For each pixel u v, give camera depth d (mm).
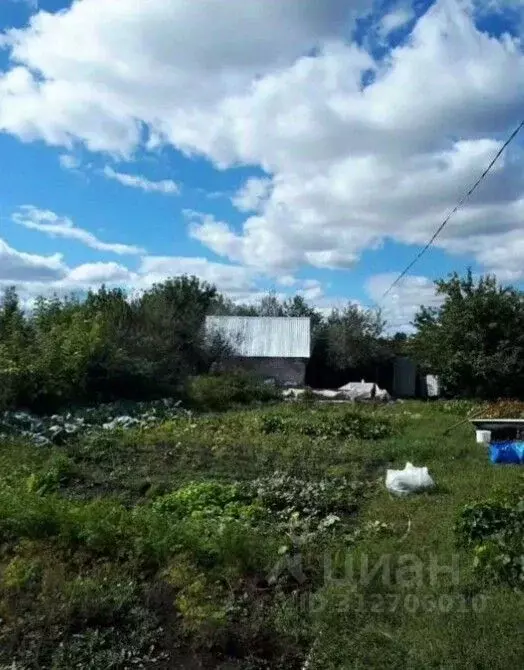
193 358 38438
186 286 48625
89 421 20438
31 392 21297
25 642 5625
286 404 28156
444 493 10430
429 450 14859
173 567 6680
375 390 34844
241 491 10531
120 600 6148
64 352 23609
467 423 20047
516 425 16953
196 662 5445
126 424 19562
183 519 8672
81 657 5445
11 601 6148
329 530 8664
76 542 7340
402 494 10508
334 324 48188
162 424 19672
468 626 5316
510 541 6727
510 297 35000
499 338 34875
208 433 17609
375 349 47531
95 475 11703
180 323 37906
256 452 14539
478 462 13594
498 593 5930
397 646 5180
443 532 7828
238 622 5922
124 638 5723
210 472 12336
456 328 34875
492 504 7371
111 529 7324
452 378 35438
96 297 36062
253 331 45250
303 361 44031
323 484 11008
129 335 30188
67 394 23094
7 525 7664
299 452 14688
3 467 11898
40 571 6656
